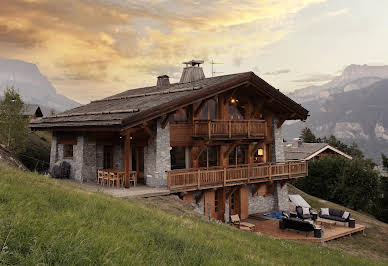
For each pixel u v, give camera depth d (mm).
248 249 8547
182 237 7242
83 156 19125
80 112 21922
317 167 35281
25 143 25953
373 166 33438
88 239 5316
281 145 24328
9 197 6754
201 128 18953
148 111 16109
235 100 22438
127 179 17031
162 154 17484
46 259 4441
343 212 21500
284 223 18578
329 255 11203
